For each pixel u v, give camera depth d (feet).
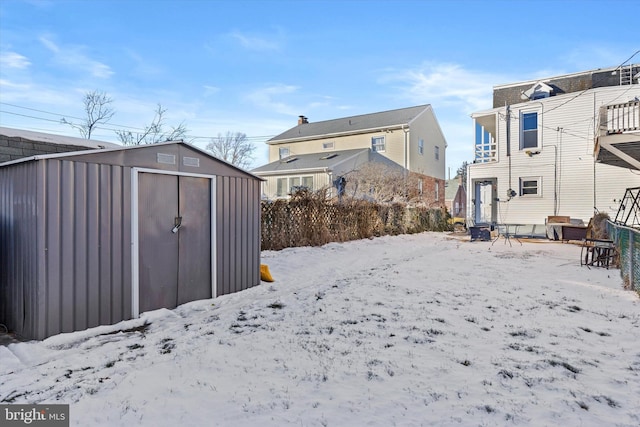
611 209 42.73
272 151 84.23
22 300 12.42
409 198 59.47
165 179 15.64
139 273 14.49
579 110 44.62
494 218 50.57
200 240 17.22
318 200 36.50
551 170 46.37
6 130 17.03
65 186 12.35
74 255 12.54
